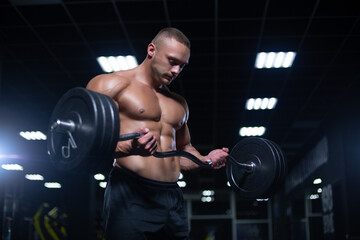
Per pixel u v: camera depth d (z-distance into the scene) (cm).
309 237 1931
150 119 180
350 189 917
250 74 848
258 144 193
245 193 196
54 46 736
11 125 1134
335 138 1006
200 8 616
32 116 1106
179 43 178
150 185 176
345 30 677
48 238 1417
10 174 1193
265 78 870
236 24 659
